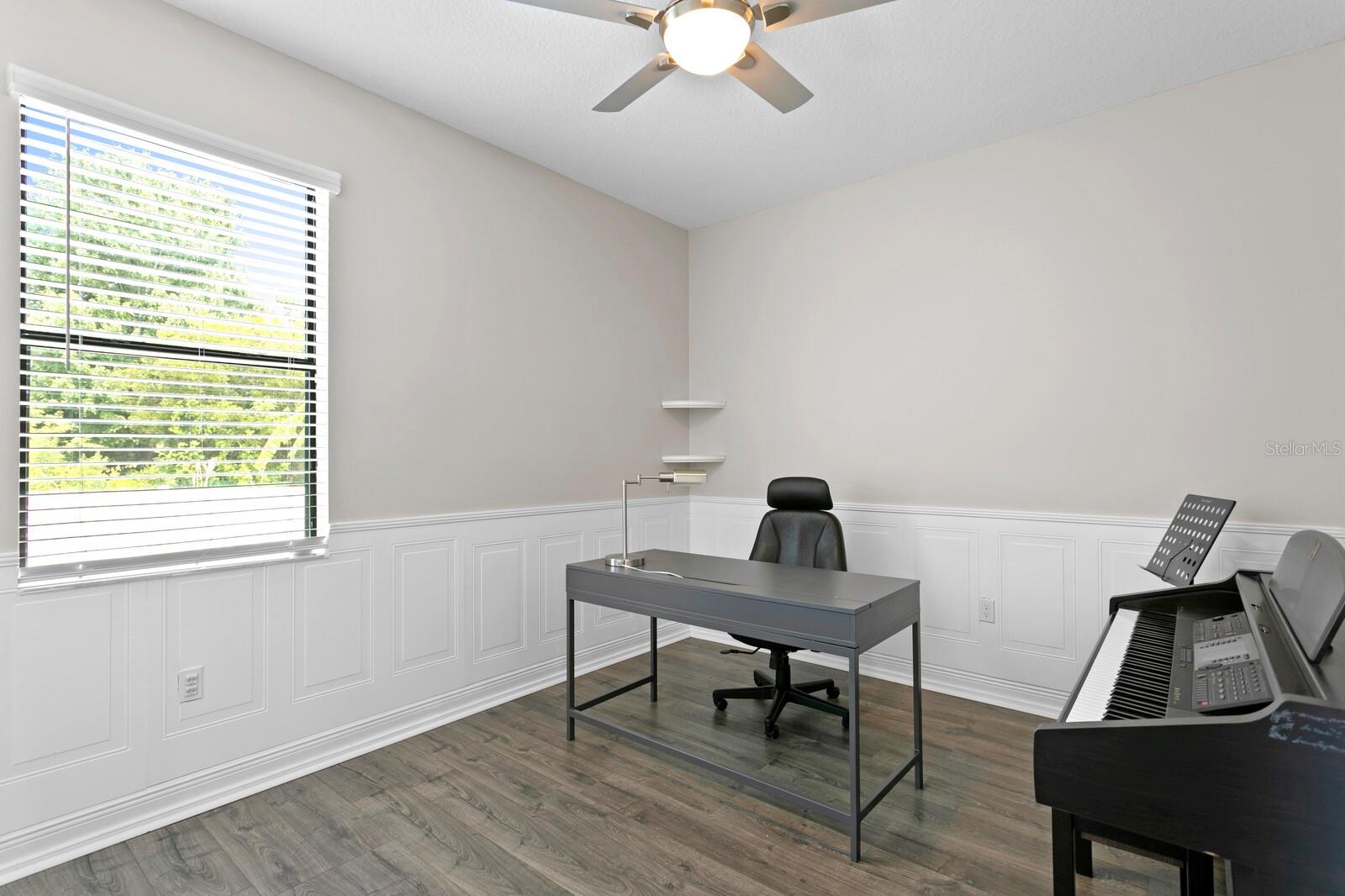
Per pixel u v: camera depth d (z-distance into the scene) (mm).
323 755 2682
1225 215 2742
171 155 2316
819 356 4016
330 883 1938
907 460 3650
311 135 2682
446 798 2410
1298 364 2594
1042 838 2143
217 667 2400
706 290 4613
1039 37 2469
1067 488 3137
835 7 1789
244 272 2500
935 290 3543
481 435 3326
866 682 3643
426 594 3062
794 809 2338
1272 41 2508
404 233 3004
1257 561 2662
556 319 3723
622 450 4145
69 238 2051
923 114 3059
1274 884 1075
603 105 2273
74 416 2129
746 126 3178
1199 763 1023
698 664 3961
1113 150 3006
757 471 4328
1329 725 938
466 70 2715
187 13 2348
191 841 2148
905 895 1875
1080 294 3098
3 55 1971
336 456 2760
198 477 2387
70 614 2086
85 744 2107
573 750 2809
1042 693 3184
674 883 1939
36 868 1989
